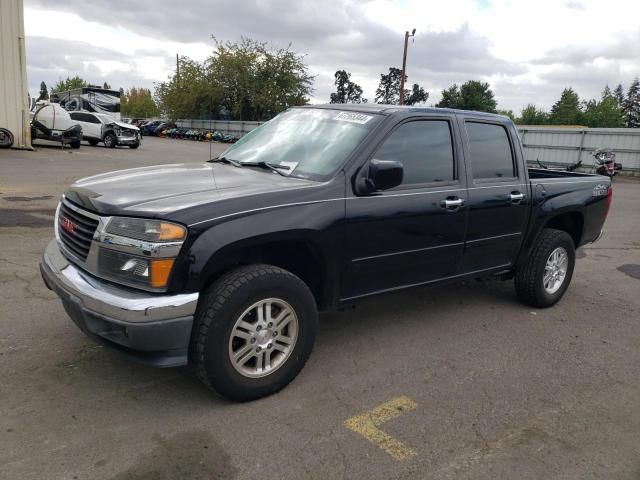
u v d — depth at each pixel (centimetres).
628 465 296
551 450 306
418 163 420
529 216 512
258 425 314
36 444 285
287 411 331
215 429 308
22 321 436
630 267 755
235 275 321
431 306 541
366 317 501
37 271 565
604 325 516
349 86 8800
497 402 357
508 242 498
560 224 598
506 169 496
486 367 409
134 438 295
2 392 334
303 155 402
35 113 2280
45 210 899
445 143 442
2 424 301
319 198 356
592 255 824
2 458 272
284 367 349
